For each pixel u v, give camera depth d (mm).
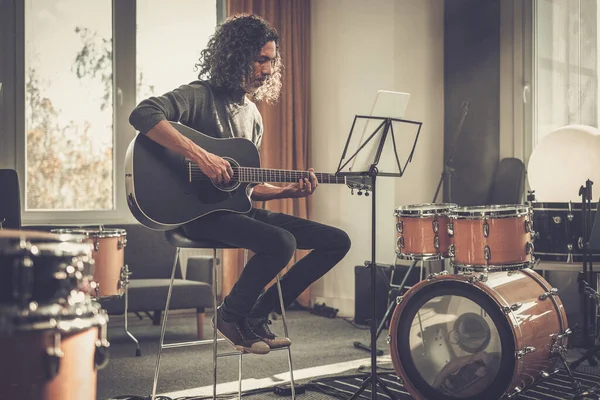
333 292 5645
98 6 5129
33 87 4945
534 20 5152
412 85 5398
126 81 5191
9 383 1458
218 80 2822
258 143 3023
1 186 3941
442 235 2990
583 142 4309
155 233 4809
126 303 4098
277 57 3121
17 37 4867
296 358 3965
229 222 2615
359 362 3859
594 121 4844
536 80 5164
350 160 2652
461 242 2814
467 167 5273
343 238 2838
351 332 4773
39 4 4949
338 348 4246
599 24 4797
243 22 2846
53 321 1499
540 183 4461
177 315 5398
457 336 2773
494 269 2750
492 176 5242
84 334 1580
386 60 5375
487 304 2689
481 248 2754
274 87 3176
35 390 1479
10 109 4855
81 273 1603
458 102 5316
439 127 5520
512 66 5254
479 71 5258
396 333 2908
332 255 2842
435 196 5180
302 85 5734
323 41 5727
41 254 1501
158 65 5352
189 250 5332
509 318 2633
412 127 5348
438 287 2805
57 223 4961
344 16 5598
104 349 1670
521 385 2756
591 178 4258
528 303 2785
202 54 2971
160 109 2572
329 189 5660
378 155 2631
